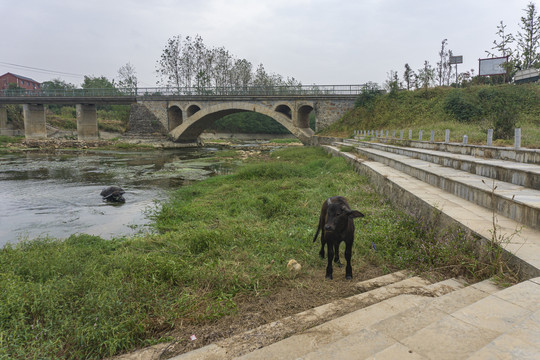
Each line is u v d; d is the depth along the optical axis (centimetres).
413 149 1481
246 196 1191
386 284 445
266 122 8619
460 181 711
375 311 341
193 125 4647
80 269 528
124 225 970
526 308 271
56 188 1588
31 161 2884
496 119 1725
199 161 2855
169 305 410
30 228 946
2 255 612
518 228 480
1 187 1614
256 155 3241
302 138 4041
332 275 495
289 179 1524
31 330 346
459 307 310
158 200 1292
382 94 3869
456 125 2525
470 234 480
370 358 216
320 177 1527
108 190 1355
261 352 277
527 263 357
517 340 213
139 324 356
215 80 6116
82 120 5112
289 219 841
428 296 375
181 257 590
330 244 484
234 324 368
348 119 3831
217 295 438
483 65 3375
